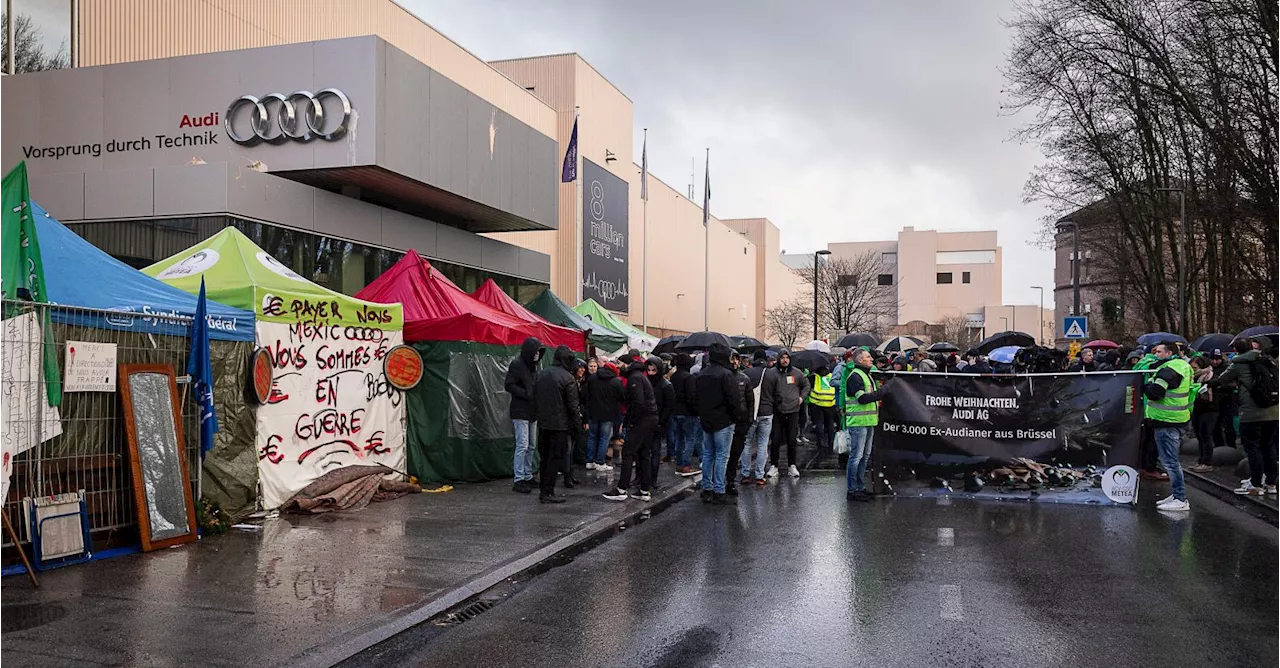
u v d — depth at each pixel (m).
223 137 16.42
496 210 21.16
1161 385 10.28
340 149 16.16
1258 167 23.72
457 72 28.94
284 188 15.84
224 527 8.66
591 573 7.43
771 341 82.44
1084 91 29.28
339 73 16.17
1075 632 5.72
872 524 9.67
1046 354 18.69
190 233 14.76
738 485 12.89
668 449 16.64
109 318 7.61
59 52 17.09
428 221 20.33
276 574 7.02
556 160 24.45
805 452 17.91
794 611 6.24
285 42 21.67
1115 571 7.41
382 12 25.20
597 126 39.56
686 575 7.35
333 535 8.63
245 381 9.30
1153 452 13.60
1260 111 23.14
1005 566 7.61
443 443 12.32
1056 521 9.80
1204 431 13.88
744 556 8.08
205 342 8.45
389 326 11.75
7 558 6.80
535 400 10.87
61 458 7.19
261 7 20.98
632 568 7.61
